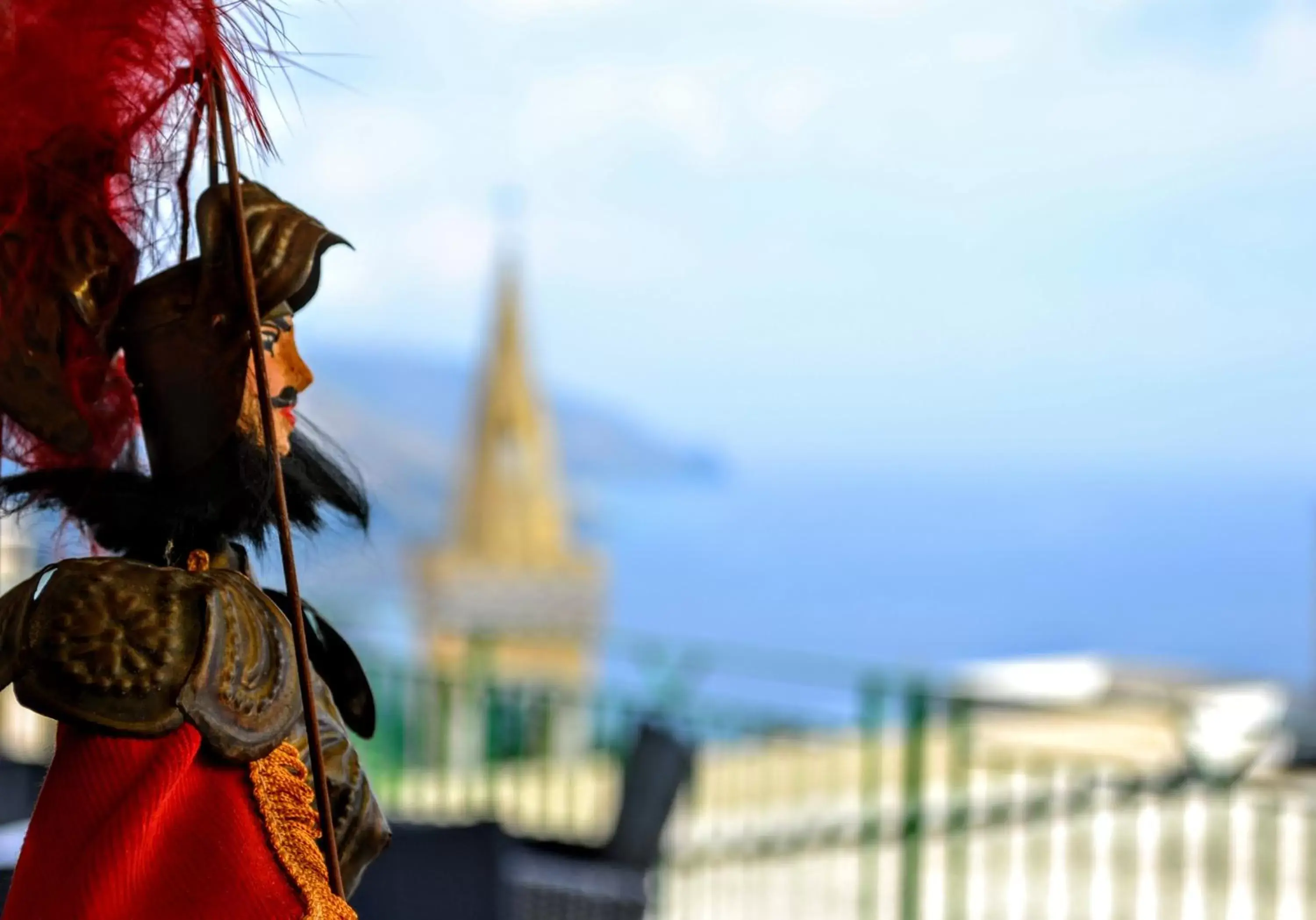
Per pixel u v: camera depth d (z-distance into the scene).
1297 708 8.38
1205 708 7.60
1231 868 7.82
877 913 7.70
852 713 7.82
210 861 1.56
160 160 1.77
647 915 4.71
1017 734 9.25
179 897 1.54
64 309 1.66
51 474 1.75
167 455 1.68
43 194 1.67
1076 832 8.84
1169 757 8.23
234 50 1.72
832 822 8.58
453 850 3.86
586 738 8.27
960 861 8.52
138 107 1.73
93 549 1.82
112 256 1.68
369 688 1.88
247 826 1.58
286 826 1.62
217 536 1.73
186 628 1.56
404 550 25.11
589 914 4.39
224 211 1.63
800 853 8.57
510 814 8.00
